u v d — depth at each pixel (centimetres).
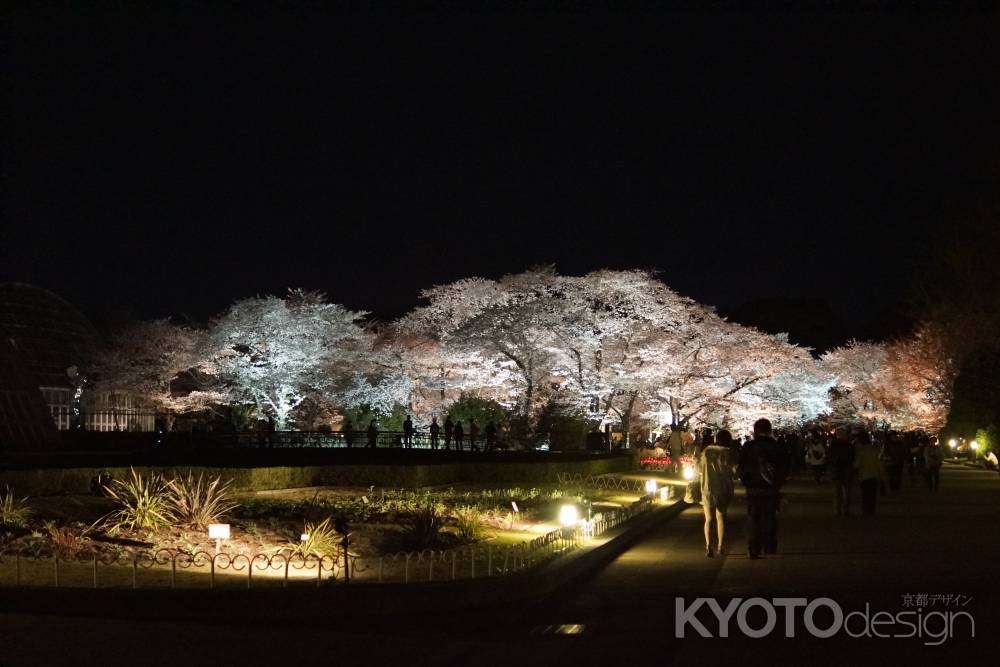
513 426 5344
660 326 5919
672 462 4606
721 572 1552
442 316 6288
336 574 1345
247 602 1135
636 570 1597
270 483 2836
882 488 2995
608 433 5472
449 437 4856
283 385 6188
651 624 1151
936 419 6419
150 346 6231
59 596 1127
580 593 1373
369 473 3088
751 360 5872
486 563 1478
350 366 6372
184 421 6438
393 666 929
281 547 1525
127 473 2462
